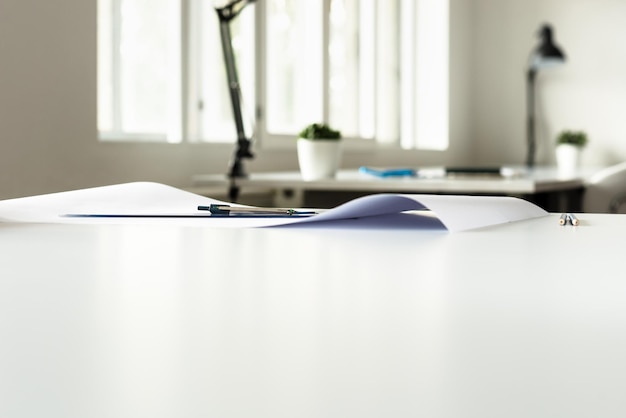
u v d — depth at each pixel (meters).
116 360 0.31
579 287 0.48
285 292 0.46
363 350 0.33
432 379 0.29
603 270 0.55
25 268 0.54
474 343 0.34
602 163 6.03
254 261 0.58
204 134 3.54
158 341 0.34
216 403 0.27
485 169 2.67
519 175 2.74
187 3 3.36
